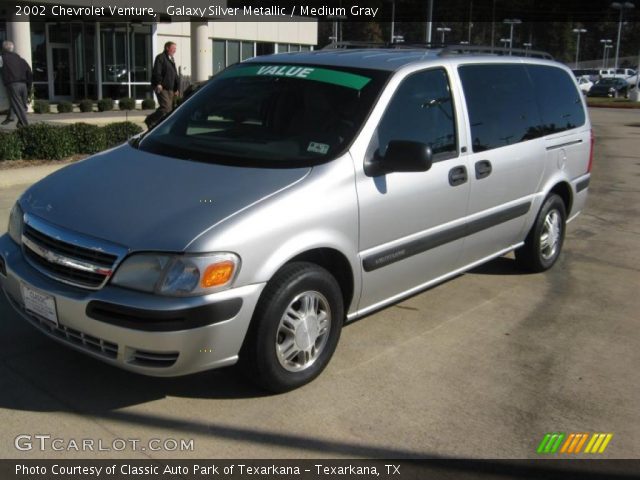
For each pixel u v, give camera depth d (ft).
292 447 10.92
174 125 15.12
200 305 10.57
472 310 17.21
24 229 12.36
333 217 12.34
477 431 11.64
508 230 17.88
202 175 12.51
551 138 19.11
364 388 12.85
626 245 24.29
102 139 34.86
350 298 13.39
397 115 14.08
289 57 15.93
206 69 88.28
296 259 12.21
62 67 89.30
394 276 14.17
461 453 11.00
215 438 11.05
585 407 12.62
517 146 17.53
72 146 33.76
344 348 14.55
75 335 11.27
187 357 10.77
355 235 12.89
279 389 12.29
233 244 10.84
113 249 10.80
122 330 10.60
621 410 12.57
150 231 10.89
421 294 18.20
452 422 11.86
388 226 13.57
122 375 12.88
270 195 11.71
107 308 10.67
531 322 16.60
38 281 11.53
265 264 11.26
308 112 13.94
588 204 31.22
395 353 14.44
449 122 15.33
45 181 13.55
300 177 12.29
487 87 16.84
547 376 13.78
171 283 10.52
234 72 16.14
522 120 17.99
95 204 11.84
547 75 19.74
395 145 12.98
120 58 92.32
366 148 13.19
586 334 16.02
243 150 13.39
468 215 15.90
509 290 18.85
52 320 11.43
